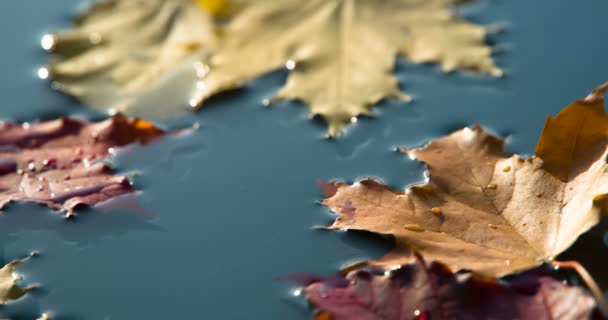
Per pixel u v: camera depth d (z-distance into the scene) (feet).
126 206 2.48
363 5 2.78
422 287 2.30
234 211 2.47
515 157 2.45
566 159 2.42
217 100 2.66
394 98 2.64
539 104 2.61
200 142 2.59
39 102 2.67
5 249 2.43
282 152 2.57
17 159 2.55
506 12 2.80
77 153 2.56
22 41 2.78
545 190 2.41
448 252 2.36
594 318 2.25
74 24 2.79
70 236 2.44
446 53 2.71
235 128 2.61
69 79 2.70
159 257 2.41
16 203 2.49
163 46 2.75
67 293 2.37
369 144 2.57
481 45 2.72
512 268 2.33
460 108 2.62
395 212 2.42
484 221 2.40
